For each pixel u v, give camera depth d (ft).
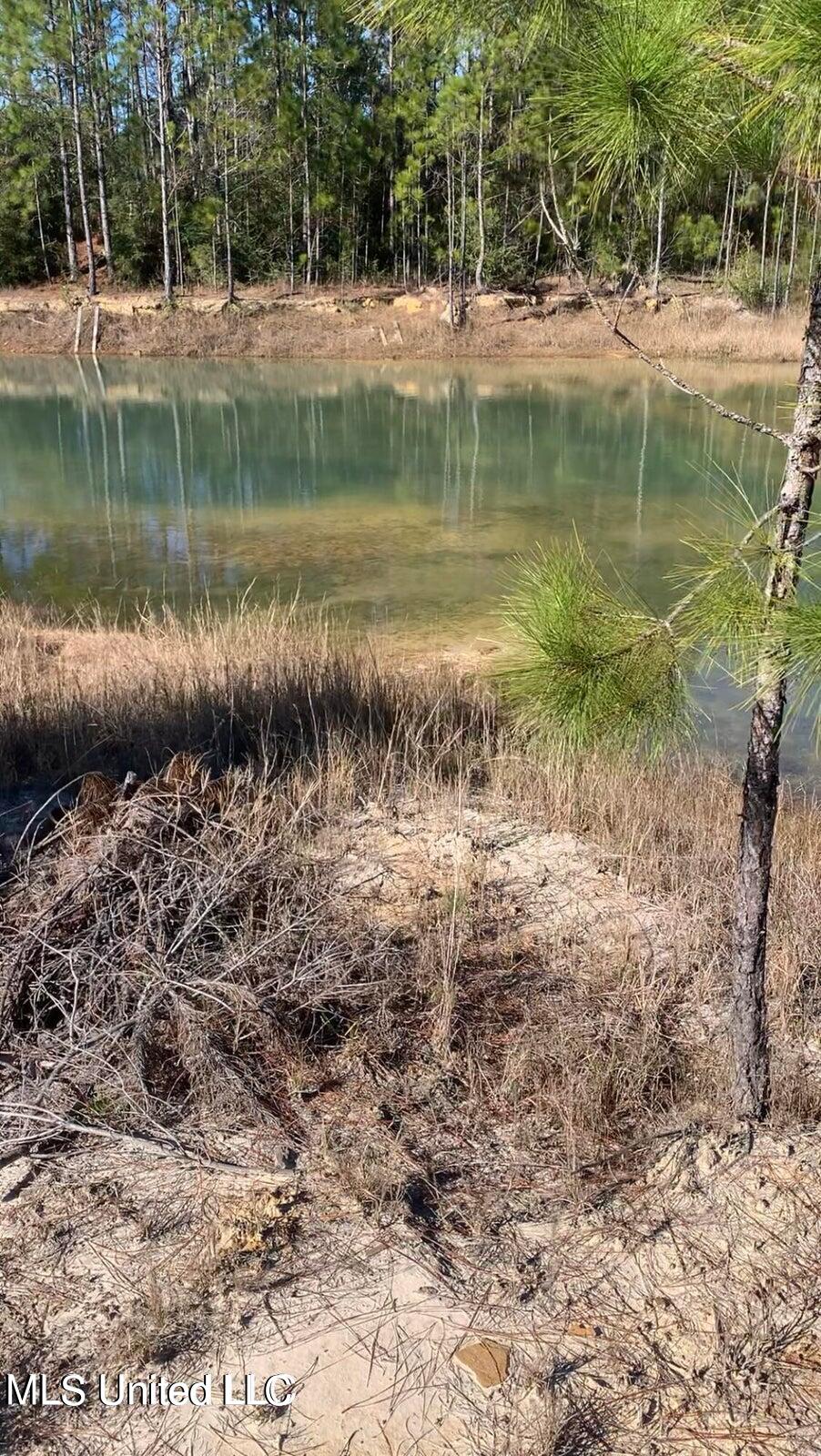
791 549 7.61
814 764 21.31
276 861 12.80
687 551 36.88
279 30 114.52
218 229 119.03
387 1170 9.08
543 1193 9.08
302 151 114.93
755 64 5.97
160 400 76.18
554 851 15.84
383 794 17.75
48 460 55.67
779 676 7.20
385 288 119.85
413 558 36.78
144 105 125.59
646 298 105.09
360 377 89.20
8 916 11.25
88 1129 9.29
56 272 126.72
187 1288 8.00
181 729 19.54
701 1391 7.36
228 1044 10.31
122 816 12.75
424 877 14.62
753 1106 9.88
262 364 98.94
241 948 11.06
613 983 11.98
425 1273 8.23
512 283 115.34
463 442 60.39
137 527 41.73
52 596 32.99
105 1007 10.50
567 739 8.76
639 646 8.04
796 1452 6.97
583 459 55.47
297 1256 8.33
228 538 39.99
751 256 100.27
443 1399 7.25
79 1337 7.61
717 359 95.61
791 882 14.69
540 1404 7.20
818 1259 8.43
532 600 8.50
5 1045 10.09
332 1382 7.34
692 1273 8.30
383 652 26.61
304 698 20.93
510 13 7.13
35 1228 8.53
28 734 19.17
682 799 17.94
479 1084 10.31
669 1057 10.77
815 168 6.97
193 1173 9.12
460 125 92.22
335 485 49.55
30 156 122.83
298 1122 9.76
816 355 7.40
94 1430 7.00
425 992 11.67
